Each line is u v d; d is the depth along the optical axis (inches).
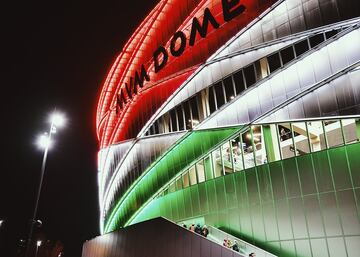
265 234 926.4
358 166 790.5
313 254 823.1
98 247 1675.7
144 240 1201.4
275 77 1000.9
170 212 1296.8
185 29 1407.5
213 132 1168.8
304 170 882.1
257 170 986.7
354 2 867.4
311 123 898.1
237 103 1100.5
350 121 826.8
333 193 818.8
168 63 1470.2
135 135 1654.8
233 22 1171.9
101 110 2218.3
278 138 963.3
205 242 902.4
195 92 1280.8
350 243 770.8
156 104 1504.7
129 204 1648.6
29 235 885.2
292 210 884.0
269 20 1053.8
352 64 838.5
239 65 1122.0
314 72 909.8
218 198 1091.3
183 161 1285.7
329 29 902.4
